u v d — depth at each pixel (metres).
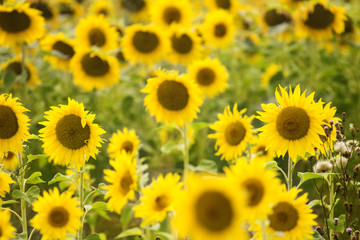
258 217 2.62
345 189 3.15
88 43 4.82
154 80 3.49
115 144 3.69
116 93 5.33
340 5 5.30
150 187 2.89
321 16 4.91
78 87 5.30
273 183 2.63
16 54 4.57
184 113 3.50
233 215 2.50
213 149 4.75
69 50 4.69
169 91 3.47
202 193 2.52
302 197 2.90
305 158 3.19
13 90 4.62
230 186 2.51
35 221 3.10
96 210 3.31
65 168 4.07
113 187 3.13
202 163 3.46
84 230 3.84
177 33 4.75
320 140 3.13
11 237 3.01
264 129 3.17
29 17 4.27
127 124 5.10
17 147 3.18
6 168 3.38
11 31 4.25
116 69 4.62
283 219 2.88
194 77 4.50
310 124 3.14
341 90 5.14
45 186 4.01
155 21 5.35
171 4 5.32
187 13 5.36
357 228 3.22
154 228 3.33
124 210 3.51
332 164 3.17
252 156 3.34
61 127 3.18
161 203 2.82
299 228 2.89
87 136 3.18
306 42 5.32
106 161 4.18
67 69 4.75
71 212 3.10
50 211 3.09
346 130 4.39
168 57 4.82
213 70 4.50
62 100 4.77
